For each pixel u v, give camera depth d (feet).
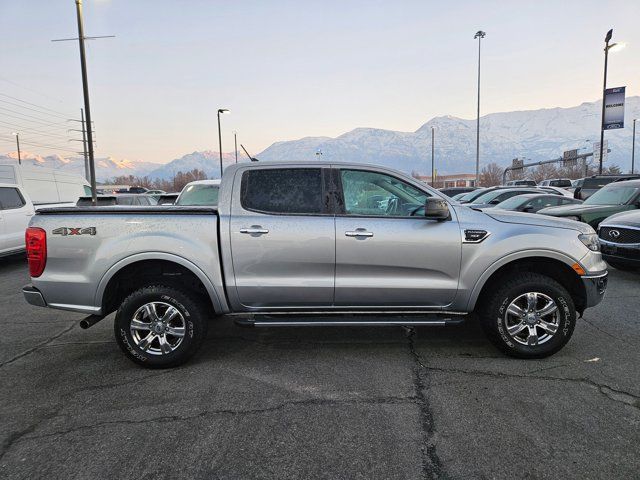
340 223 12.60
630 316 17.21
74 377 12.29
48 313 19.12
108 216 12.51
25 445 8.99
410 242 12.59
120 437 9.25
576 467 8.11
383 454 8.57
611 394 10.87
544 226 13.15
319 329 16.25
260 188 12.87
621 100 79.92
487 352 13.76
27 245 12.58
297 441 9.03
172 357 12.59
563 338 12.83
